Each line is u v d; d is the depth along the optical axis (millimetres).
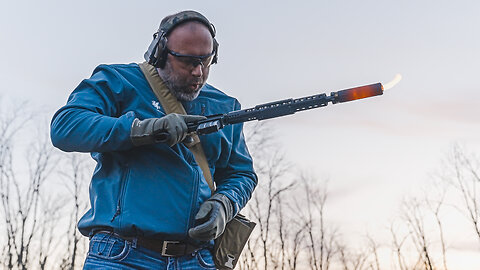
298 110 2260
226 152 2582
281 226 10180
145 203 2219
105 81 2352
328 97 2240
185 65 2330
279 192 10273
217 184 2643
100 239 2230
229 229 2508
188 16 2359
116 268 2178
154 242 2221
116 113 2365
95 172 2367
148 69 2465
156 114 2363
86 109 2234
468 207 10359
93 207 2312
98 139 2113
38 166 10422
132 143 2111
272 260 9852
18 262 9727
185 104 2475
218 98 2662
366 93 2209
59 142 2186
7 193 10094
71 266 9828
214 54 2461
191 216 2271
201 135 2430
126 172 2268
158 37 2369
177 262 2283
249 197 2617
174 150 2314
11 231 9883
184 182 2283
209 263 2439
